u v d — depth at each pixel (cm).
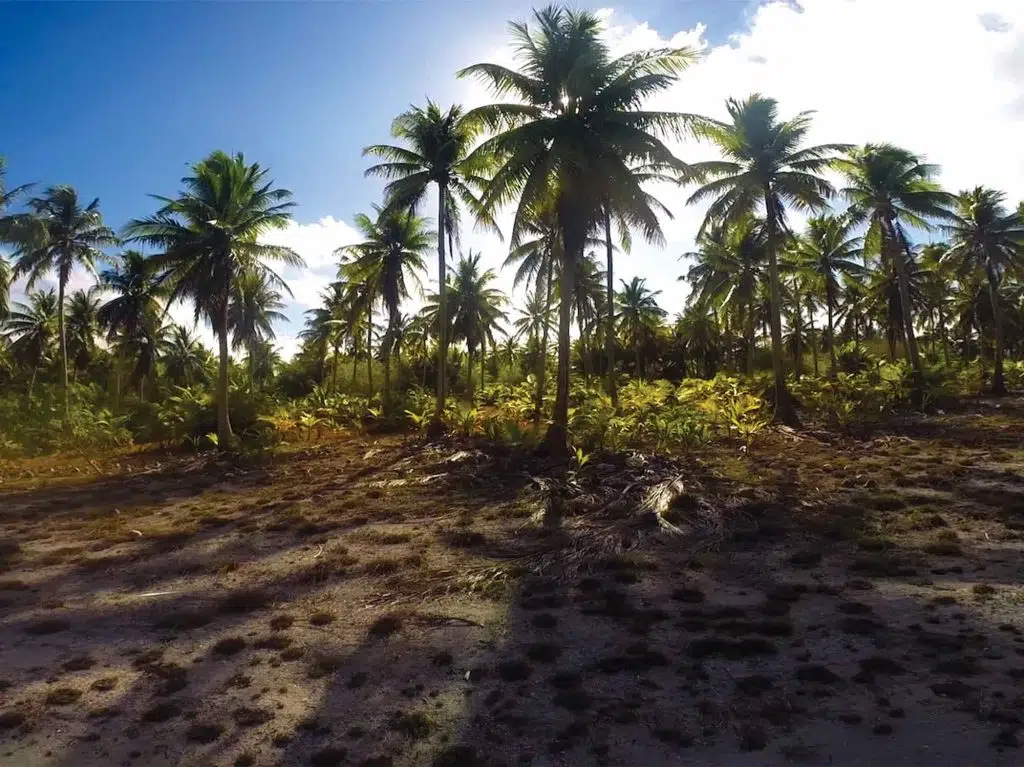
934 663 550
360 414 3191
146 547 1060
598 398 2484
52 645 685
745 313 4228
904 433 2044
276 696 562
